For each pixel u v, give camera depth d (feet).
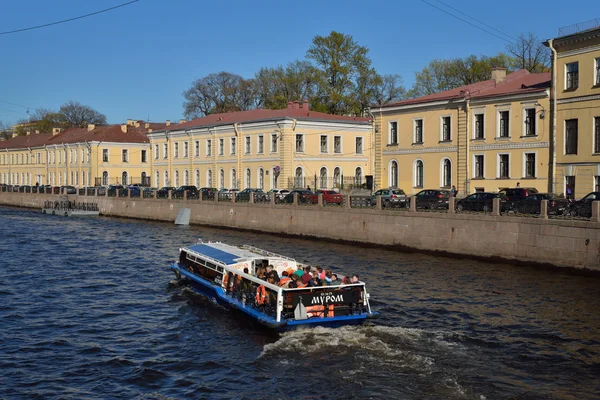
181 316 68.90
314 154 192.95
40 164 330.34
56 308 72.49
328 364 51.60
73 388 48.16
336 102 234.17
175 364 53.21
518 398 44.70
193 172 228.43
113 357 55.01
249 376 50.01
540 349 55.67
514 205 97.30
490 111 138.41
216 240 136.05
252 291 64.85
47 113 413.18
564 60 123.44
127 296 78.95
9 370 51.75
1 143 376.27
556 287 80.59
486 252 100.12
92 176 281.33
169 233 153.17
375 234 119.85
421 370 50.14
